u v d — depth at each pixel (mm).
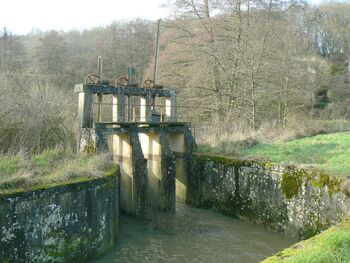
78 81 37250
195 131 17734
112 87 13242
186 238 11109
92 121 12586
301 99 23766
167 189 13883
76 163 10180
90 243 9016
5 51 38000
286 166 11406
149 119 14656
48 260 8031
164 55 23875
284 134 17906
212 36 22406
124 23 45531
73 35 60500
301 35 28016
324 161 12289
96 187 9086
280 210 11492
